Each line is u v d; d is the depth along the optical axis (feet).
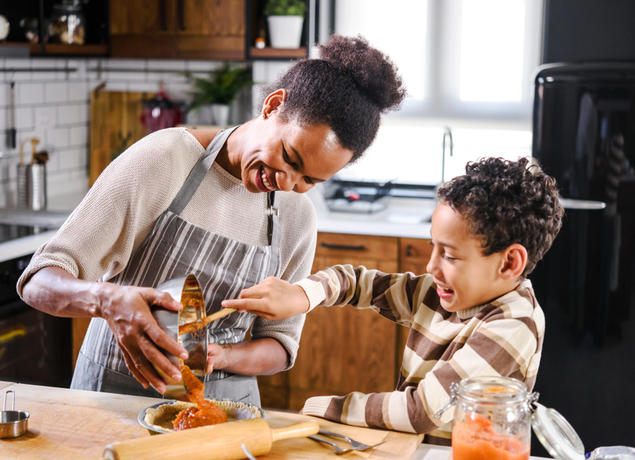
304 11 13.06
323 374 12.23
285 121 4.69
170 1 13.32
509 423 3.51
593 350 10.36
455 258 4.43
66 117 14.38
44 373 10.62
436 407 4.18
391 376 11.96
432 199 13.52
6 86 12.80
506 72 13.35
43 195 12.71
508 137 13.69
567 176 10.26
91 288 4.31
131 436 4.15
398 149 14.11
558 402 10.59
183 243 5.14
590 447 10.52
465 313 4.66
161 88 14.56
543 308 10.50
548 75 10.21
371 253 11.75
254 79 13.71
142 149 5.03
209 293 5.27
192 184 5.15
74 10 12.93
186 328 4.29
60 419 4.33
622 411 10.39
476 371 4.21
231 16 13.10
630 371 10.30
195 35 13.29
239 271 5.33
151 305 4.16
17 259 9.98
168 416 4.37
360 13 13.76
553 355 10.53
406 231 11.59
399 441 4.22
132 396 4.75
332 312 12.05
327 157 4.66
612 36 10.58
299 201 5.61
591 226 10.19
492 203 4.32
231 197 5.27
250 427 3.94
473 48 13.39
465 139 13.85
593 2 10.57
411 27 13.58
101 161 15.02
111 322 4.19
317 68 4.67
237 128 5.20
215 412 4.16
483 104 13.50
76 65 14.62
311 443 4.18
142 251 5.17
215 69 14.44
